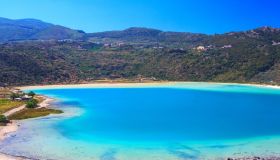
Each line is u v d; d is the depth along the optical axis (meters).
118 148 72.81
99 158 65.88
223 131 89.56
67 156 66.81
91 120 105.06
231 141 78.75
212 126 96.56
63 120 103.62
